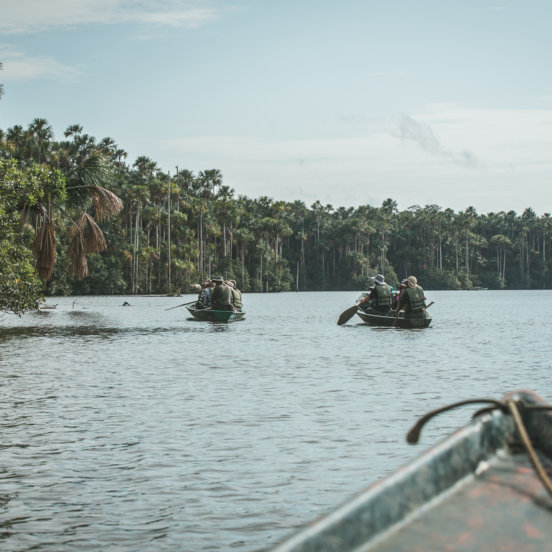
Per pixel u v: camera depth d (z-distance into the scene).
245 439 8.11
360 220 156.25
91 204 27.95
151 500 6.04
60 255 80.19
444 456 2.56
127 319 35.28
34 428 8.73
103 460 7.27
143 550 5.00
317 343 20.86
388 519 2.27
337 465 7.03
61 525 5.47
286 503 5.95
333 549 2.07
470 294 123.25
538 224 188.00
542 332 25.83
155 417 9.38
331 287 156.75
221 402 10.49
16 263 23.45
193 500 6.04
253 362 15.85
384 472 6.79
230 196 120.62
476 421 2.80
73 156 78.38
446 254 175.00
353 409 9.91
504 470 2.70
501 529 2.26
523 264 186.50
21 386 12.14
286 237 158.00
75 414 9.60
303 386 12.08
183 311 45.31
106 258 92.31
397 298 29.58
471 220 171.62
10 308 24.67
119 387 12.00
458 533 2.24
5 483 6.52
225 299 33.12
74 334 24.81
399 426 8.76
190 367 14.91
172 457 7.36
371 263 166.50
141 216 97.19
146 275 98.50
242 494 6.18
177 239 110.19
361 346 19.94
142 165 105.12
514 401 2.93
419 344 20.50
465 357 16.86
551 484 2.52
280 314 42.50
